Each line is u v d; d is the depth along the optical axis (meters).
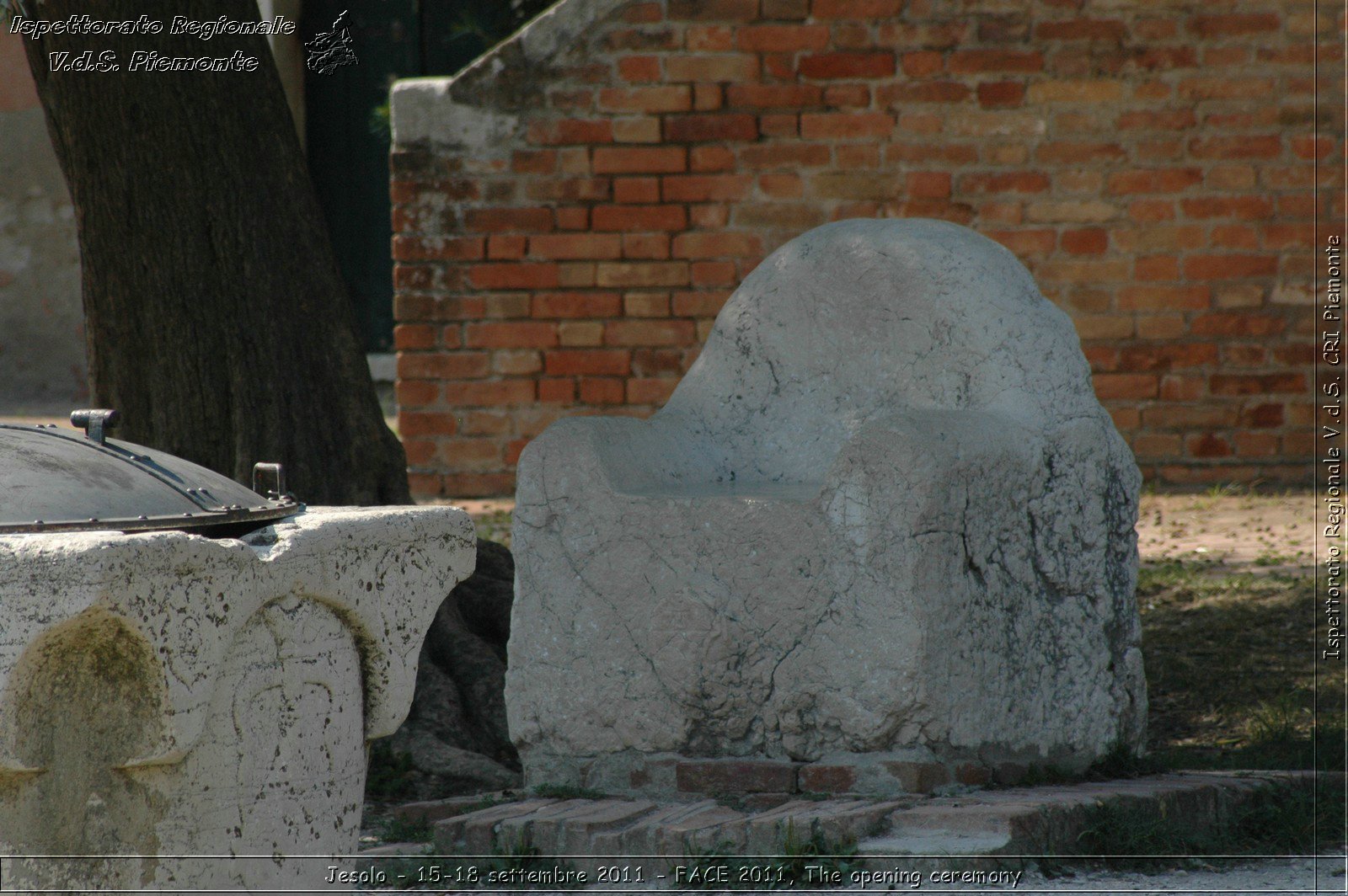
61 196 36.38
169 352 13.20
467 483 25.09
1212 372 24.62
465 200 24.86
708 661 9.73
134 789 5.64
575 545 10.15
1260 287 24.50
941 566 9.33
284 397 13.66
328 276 14.25
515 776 11.80
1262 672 14.11
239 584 5.75
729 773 9.65
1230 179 24.41
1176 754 11.62
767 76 24.53
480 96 24.67
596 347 24.88
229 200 13.47
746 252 24.69
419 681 12.90
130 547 5.23
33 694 5.36
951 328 11.04
